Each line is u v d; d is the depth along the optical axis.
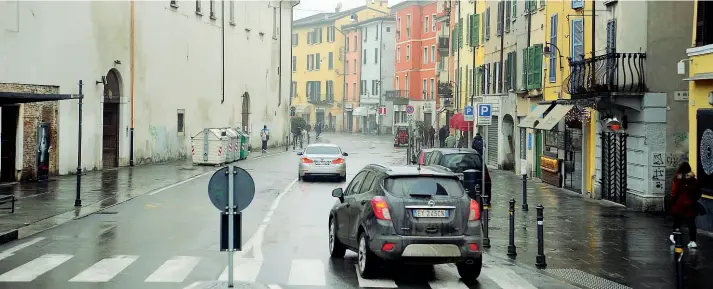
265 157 49.47
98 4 33.47
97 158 34.00
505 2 39.28
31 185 26.89
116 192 25.34
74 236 16.39
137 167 37.22
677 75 21.92
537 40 33.00
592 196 25.36
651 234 17.52
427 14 83.62
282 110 65.81
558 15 29.67
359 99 101.12
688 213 15.61
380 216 11.66
